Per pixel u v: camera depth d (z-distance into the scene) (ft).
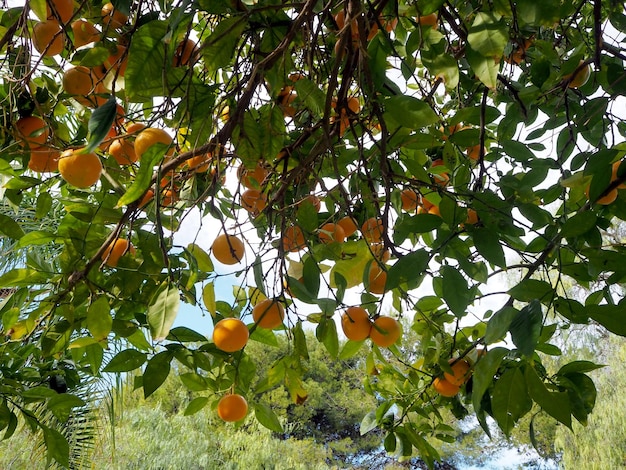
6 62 5.05
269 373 5.57
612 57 6.44
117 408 12.84
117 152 5.03
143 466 23.45
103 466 18.57
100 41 4.53
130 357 5.29
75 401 5.98
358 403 40.68
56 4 4.57
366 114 5.60
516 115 6.40
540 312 3.29
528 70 7.11
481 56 3.65
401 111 3.98
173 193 4.66
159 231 3.77
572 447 22.70
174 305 3.66
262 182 5.76
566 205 5.91
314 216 5.03
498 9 3.99
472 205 4.71
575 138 6.47
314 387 40.50
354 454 43.88
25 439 13.08
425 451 7.27
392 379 8.00
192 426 27.66
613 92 5.45
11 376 6.54
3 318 5.23
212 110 4.00
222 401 5.38
